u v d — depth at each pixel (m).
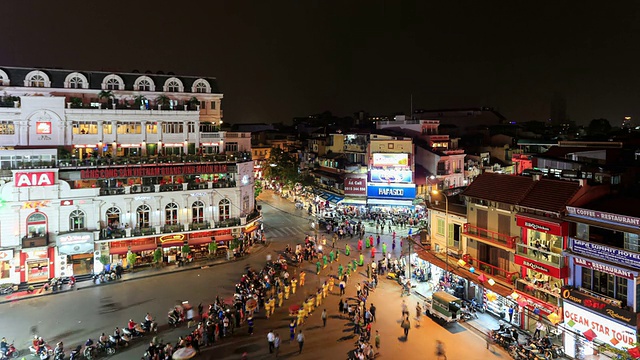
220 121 67.69
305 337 36.53
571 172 41.84
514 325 37.94
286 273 48.09
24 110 52.97
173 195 56.56
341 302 41.22
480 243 42.12
